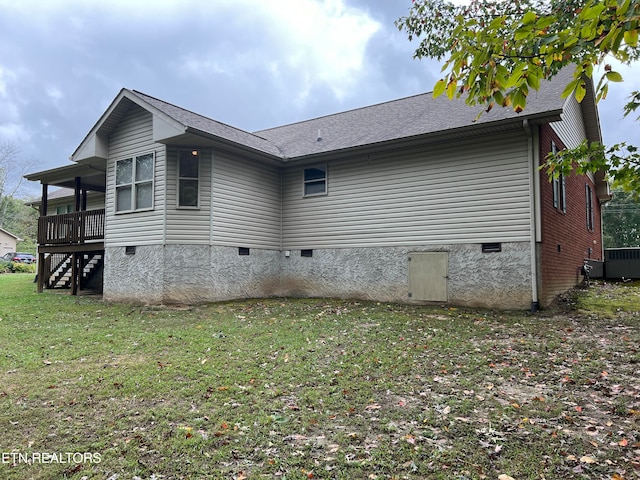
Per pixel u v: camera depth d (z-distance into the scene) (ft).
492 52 7.33
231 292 35.68
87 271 47.01
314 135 43.50
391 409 12.34
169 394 13.70
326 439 10.54
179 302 32.96
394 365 16.53
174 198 33.63
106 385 14.61
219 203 34.76
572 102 38.78
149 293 33.65
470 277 30.48
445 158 31.94
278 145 43.86
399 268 33.76
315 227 38.58
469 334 21.65
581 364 16.20
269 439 10.55
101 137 37.52
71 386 14.57
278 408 12.51
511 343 19.62
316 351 18.76
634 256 48.34
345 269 36.63
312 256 38.63
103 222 38.06
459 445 10.04
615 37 6.12
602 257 59.72
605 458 9.36
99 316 28.94
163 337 21.88
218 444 10.34
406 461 9.37
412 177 33.42
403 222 33.76
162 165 33.76
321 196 38.29
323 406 12.61
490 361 16.88
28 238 161.07
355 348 19.15
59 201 60.34
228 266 35.50
